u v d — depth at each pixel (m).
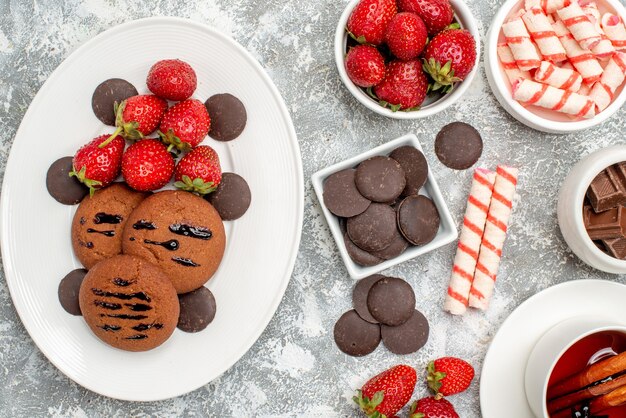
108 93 0.68
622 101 0.70
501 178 0.71
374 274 0.72
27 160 0.68
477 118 0.73
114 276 0.65
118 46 0.68
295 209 0.69
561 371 0.69
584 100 0.69
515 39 0.69
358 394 0.72
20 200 0.68
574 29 0.69
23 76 0.72
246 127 0.70
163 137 0.66
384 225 0.69
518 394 0.70
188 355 0.69
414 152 0.70
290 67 0.73
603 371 0.65
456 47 0.65
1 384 0.71
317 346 0.72
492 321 0.73
